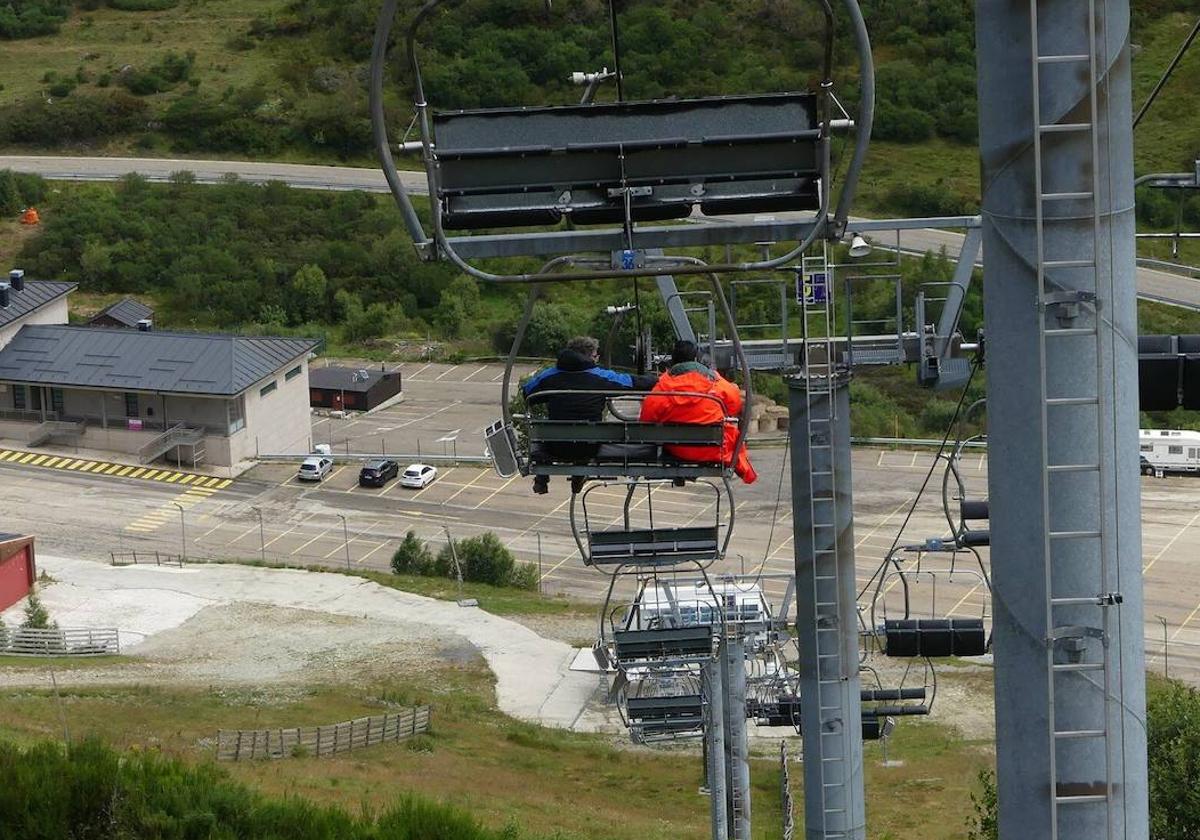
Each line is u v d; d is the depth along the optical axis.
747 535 135.88
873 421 163.75
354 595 119.38
